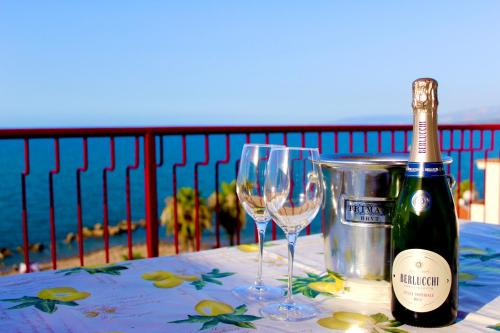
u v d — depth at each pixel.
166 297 0.86
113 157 2.62
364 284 0.80
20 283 0.95
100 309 0.80
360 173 0.78
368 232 0.78
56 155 2.46
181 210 25.50
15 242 38.34
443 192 0.72
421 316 0.69
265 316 0.76
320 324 0.72
